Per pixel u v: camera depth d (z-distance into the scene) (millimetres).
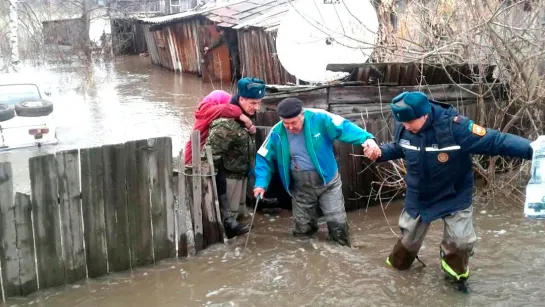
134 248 4594
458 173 3951
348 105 5898
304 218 5145
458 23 6723
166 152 4594
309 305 4055
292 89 5762
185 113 11891
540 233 5211
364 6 6801
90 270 4418
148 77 18906
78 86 15992
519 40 6254
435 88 6246
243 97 5152
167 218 4715
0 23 19359
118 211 4457
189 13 20516
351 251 4930
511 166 6434
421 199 4133
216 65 16969
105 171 4340
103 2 31453
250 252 4934
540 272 4445
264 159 4945
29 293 4180
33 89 8906
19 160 7891
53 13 29531
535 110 6367
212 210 4988
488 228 5363
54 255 4234
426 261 4680
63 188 4184
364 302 4070
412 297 4109
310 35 6582
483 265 4590
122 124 10766
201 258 4820
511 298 4051
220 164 5195
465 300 4043
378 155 4254
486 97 6539
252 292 4254
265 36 13617
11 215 4016
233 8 17656
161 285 4367
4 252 4035
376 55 7453
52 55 22984
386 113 6043
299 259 4773
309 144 4816
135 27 28359
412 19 7484
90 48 25422
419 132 3912
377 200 6172
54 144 8773
